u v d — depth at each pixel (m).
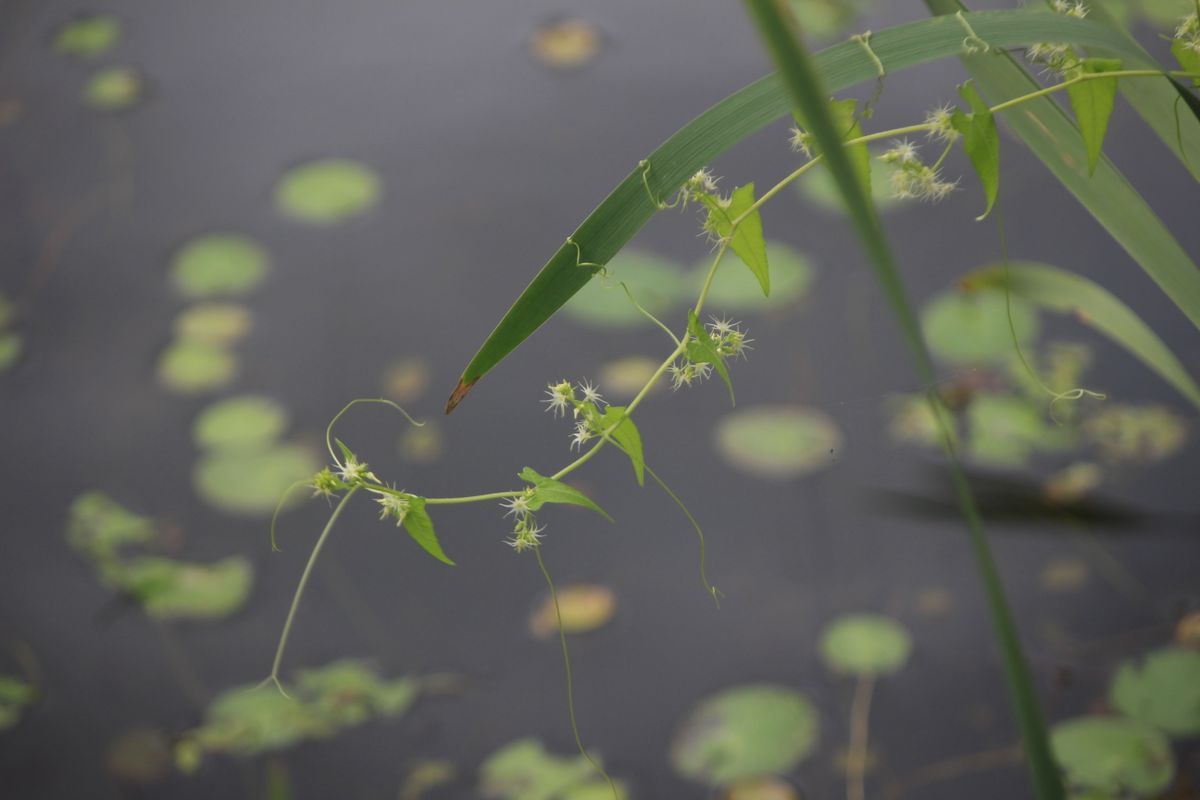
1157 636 3.19
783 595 3.25
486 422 3.35
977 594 3.23
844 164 1.32
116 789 3.20
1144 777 3.12
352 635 3.26
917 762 3.16
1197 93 2.71
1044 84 2.89
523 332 2.43
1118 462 3.27
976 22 2.42
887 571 3.25
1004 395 3.31
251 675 3.25
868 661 3.21
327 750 3.20
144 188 3.56
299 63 3.68
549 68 3.63
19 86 3.68
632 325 3.39
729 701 3.20
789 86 1.32
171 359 3.42
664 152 2.42
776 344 3.37
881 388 3.33
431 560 3.29
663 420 3.34
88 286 3.48
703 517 3.29
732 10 3.67
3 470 3.36
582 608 3.25
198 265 3.48
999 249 3.39
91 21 3.77
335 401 3.38
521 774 3.18
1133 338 3.01
